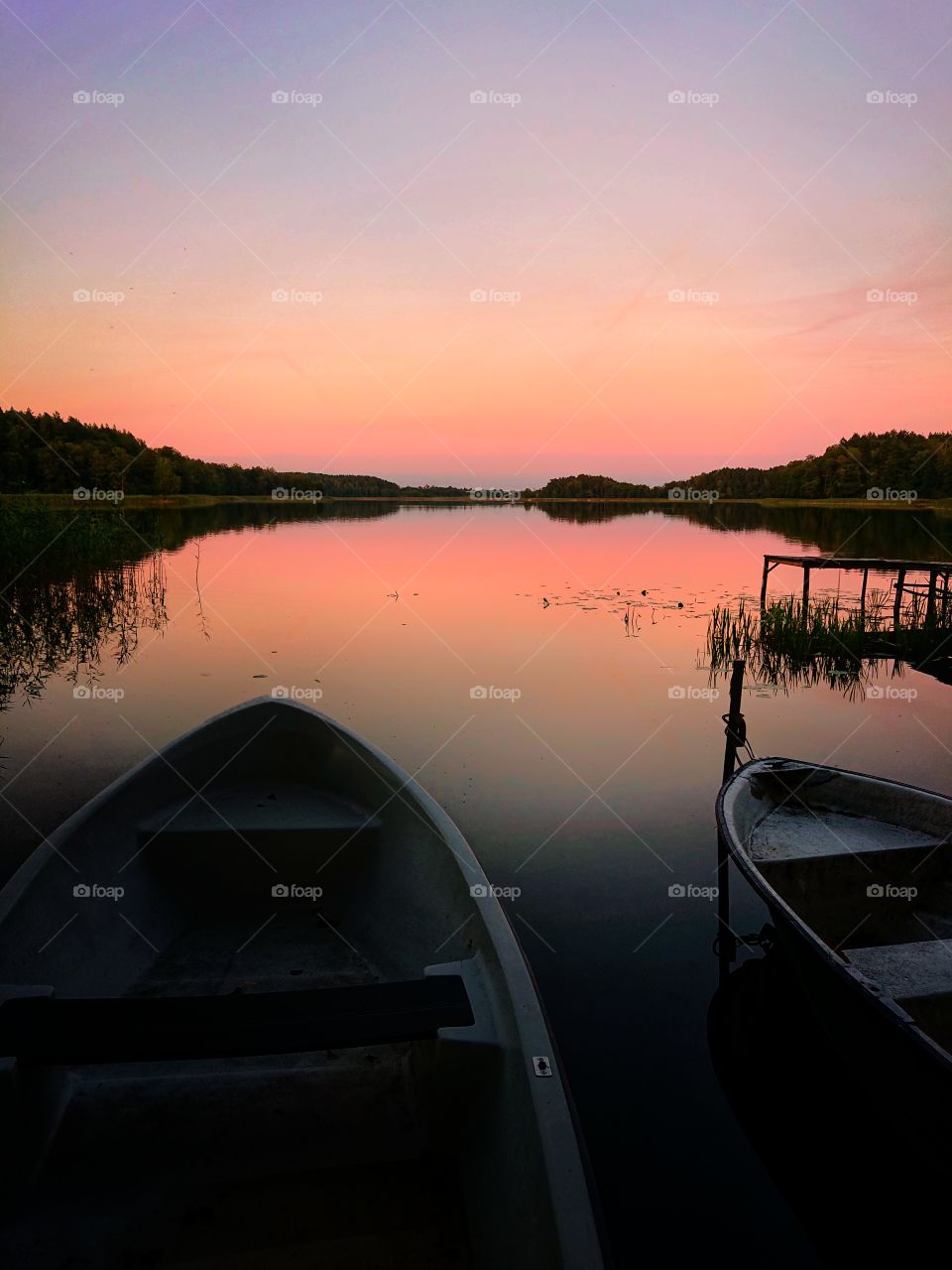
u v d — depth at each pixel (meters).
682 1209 2.29
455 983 2.39
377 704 6.68
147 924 3.27
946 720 6.69
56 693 6.89
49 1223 2.04
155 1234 2.03
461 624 10.06
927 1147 2.36
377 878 3.53
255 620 10.11
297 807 3.94
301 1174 2.22
